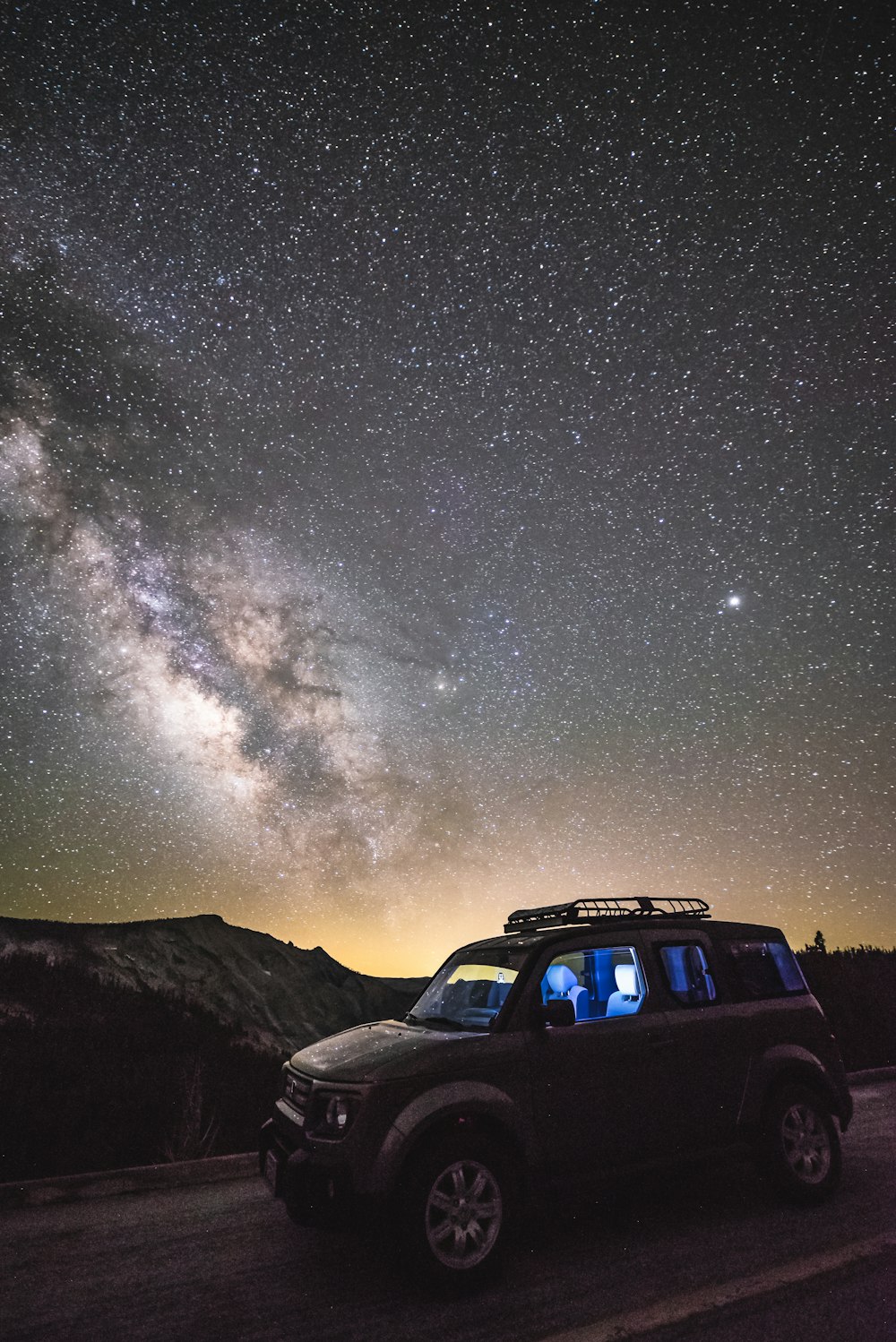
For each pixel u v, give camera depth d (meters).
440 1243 3.52
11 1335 3.24
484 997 4.61
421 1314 3.29
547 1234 4.20
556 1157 3.88
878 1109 7.27
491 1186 3.70
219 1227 4.57
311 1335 3.14
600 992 4.65
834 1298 3.21
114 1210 4.98
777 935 5.42
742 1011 4.79
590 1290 3.45
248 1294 3.58
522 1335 3.05
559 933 4.63
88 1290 3.68
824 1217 4.24
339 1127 3.67
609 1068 4.18
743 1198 4.67
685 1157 4.24
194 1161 5.78
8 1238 4.47
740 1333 2.96
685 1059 4.42
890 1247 3.72
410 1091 3.71
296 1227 4.52
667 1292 3.37
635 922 4.90
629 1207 4.59
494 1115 3.79
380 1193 3.48
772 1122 4.54
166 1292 3.64
